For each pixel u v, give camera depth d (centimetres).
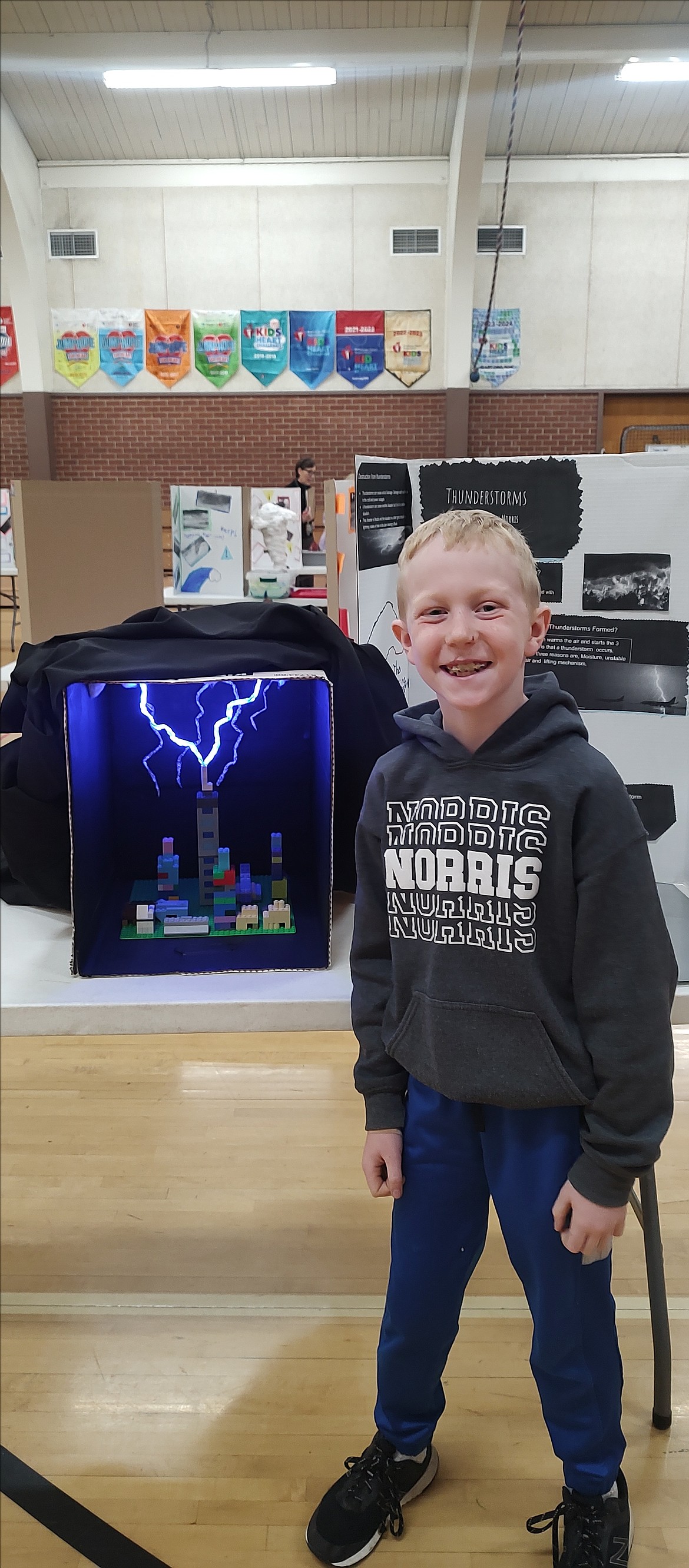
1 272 871
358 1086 101
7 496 670
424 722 93
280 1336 137
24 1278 147
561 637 145
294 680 138
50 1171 170
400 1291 101
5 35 686
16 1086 196
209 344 885
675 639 141
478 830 86
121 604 278
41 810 143
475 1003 88
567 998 87
